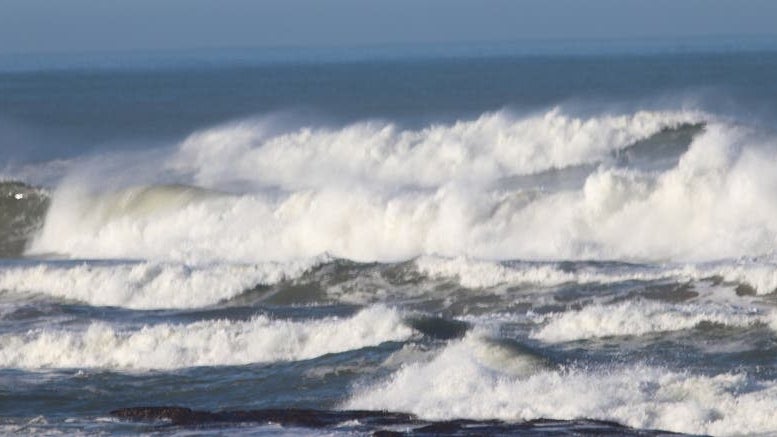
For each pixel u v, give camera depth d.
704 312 76.62
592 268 93.00
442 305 88.94
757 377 65.31
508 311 85.81
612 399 61.81
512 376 66.94
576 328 76.44
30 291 101.94
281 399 68.06
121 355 77.50
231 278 97.94
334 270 97.38
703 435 56.91
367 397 66.94
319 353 75.56
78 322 88.44
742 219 102.31
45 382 72.88
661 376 64.88
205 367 74.75
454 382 66.38
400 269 95.75
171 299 97.38
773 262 91.44
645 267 92.81
